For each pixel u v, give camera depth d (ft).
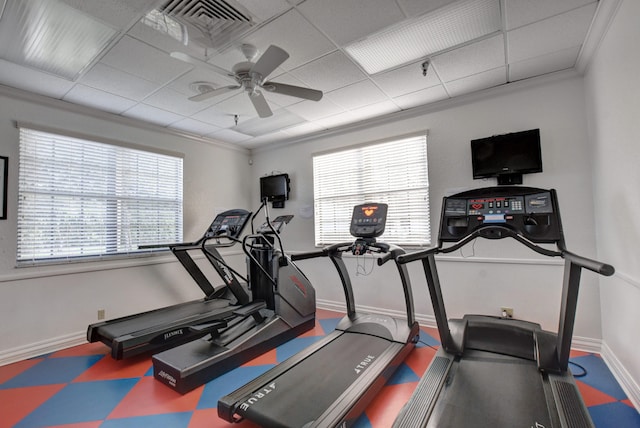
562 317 6.57
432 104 11.78
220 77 9.35
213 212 15.69
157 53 8.10
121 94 10.37
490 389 6.15
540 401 5.70
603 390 7.12
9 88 9.57
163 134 13.79
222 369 8.27
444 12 6.84
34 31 7.15
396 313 12.59
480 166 10.59
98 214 11.60
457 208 7.91
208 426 6.25
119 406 6.94
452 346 7.77
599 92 7.96
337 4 6.49
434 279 7.99
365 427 6.10
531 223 7.04
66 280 10.52
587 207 9.14
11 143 9.64
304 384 6.66
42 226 10.24
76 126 11.10
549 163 9.70
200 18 6.81
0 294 9.21
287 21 6.98
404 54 8.47
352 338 9.16
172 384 7.57
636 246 6.31
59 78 9.23
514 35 7.69
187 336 10.31
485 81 10.12
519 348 7.55
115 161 12.18
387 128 13.01
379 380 7.08
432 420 5.33
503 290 10.34
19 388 7.77
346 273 10.65
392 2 6.48
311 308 11.76
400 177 12.76
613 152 7.26
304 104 11.68
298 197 15.79
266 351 9.68
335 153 14.60
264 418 5.60
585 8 6.72
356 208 9.94
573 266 6.32
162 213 13.65
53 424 6.34
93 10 6.51
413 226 12.37
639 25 5.65
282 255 10.32
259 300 11.05
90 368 8.81
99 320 11.21
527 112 10.08
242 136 15.37
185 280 13.99
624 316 7.18
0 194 9.35
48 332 10.03
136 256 12.44
